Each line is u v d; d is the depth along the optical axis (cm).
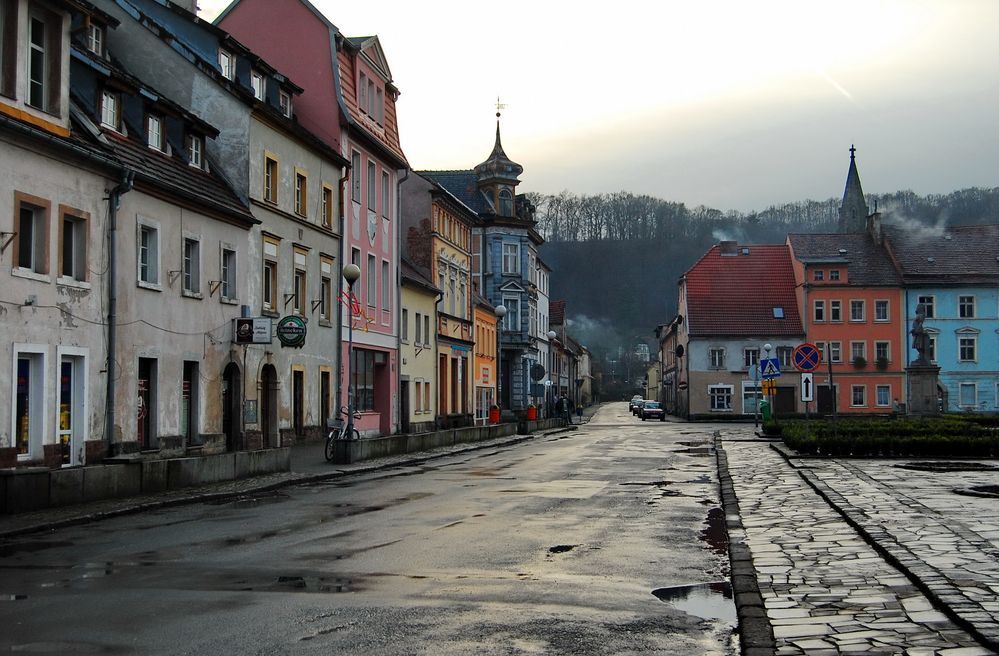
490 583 937
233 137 3152
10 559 1107
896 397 8375
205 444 2841
